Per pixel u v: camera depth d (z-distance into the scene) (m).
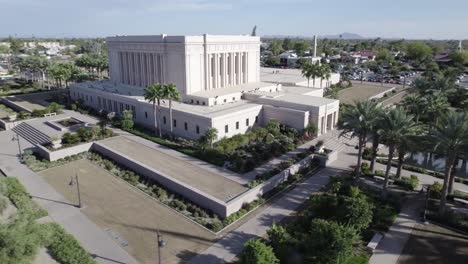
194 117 56.69
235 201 35.34
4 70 148.50
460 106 67.50
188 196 38.69
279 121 62.62
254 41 83.56
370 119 39.00
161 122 64.75
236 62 80.81
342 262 25.31
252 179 42.28
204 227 33.34
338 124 43.47
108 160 50.91
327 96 92.88
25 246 22.72
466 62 162.38
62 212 35.88
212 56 74.25
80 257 27.95
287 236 29.11
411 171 47.22
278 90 81.81
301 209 36.66
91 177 45.19
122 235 31.97
